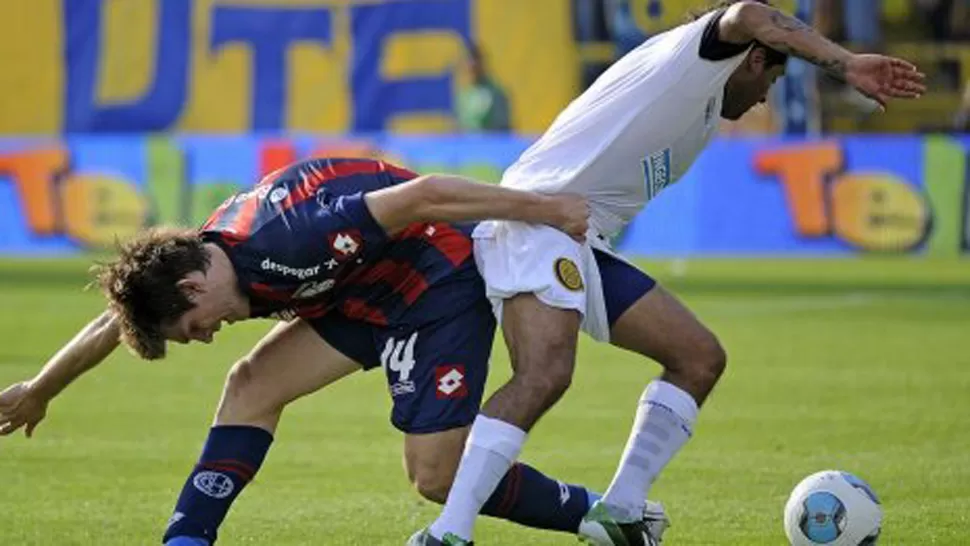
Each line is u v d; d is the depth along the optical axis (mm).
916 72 21609
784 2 71312
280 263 21422
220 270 21406
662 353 23266
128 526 26594
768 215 72938
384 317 22719
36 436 34875
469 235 22938
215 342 51562
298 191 21859
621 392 41344
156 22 78312
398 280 22609
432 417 22359
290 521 27016
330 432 35625
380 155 72875
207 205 74125
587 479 30797
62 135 79188
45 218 76375
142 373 44406
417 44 76312
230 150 74062
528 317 22156
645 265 70750
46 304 58688
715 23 22656
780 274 67562
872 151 72250
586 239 23000
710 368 23250
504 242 22516
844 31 77125
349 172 22312
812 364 45469
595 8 76312
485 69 75688
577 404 39500
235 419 23016
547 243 22266
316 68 77188
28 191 76500
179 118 78438
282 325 23234
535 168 23500
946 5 80375
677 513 27625
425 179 21625
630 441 23266
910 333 51781
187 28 78125
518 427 21766
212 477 22812
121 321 21469
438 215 21688
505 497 23172
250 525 26703
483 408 21938
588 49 76062
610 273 23312
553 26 75250
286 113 77500
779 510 27859
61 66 79125
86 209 75812
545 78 75500
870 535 23312
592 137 23219
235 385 23094
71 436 34906
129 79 78688
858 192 72438
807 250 72938
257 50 77625
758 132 76062
